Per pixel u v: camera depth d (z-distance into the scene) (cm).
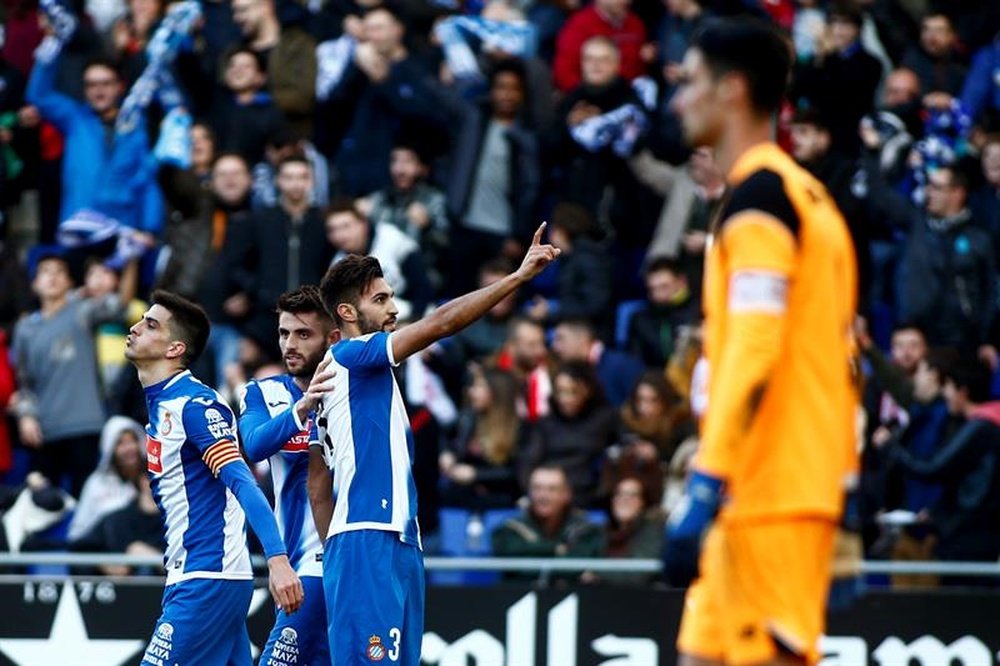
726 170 1789
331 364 2548
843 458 1759
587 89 4716
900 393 3984
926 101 4919
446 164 4809
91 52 4962
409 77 4719
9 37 5125
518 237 4638
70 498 4159
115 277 4431
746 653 1742
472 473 4050
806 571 1738
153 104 4834
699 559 1811
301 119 4800
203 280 4344
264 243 4291
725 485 1692
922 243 4497
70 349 4316
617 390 4266
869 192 4569
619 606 3522
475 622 3528
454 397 4353
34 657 3497
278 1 4847
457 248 4638
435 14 5075
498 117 4669
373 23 4734
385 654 2509
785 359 1744
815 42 4912
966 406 3928
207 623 2622
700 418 3984
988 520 3797
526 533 3784
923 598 3534
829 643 3538
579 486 3966
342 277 2584
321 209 4338
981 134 4847
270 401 2686
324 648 2723
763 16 4972
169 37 4803
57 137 4956
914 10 5266
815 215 1744
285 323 2697
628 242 4762
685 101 1825
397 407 2564
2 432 4409
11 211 5069
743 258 1702
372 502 2533
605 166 4700
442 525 4016
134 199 4716
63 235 4684
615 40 4981
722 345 1742
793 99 4697
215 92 4806
